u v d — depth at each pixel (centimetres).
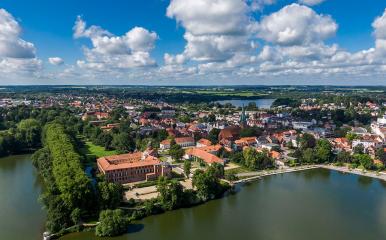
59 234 18388
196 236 18850
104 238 18300
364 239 18675
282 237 18850
